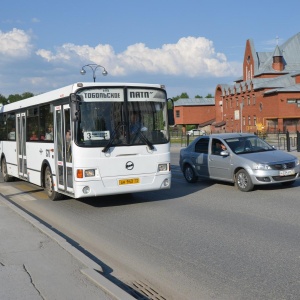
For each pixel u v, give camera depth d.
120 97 10.71
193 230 8.48
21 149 14.84
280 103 72.44
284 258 6.52
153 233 8.39
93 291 5.00
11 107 15.85
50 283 5.27
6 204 10.90
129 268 6.41
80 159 10.32
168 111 11.27
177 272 6.13
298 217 9.32
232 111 89.69
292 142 36.69
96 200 12.44
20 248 6.85
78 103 10.27
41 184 13.02
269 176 12.70
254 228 8.45
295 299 5.03
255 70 94.75
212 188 14.13
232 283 5.60
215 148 14.57
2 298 4.80
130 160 10.73
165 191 13.82
